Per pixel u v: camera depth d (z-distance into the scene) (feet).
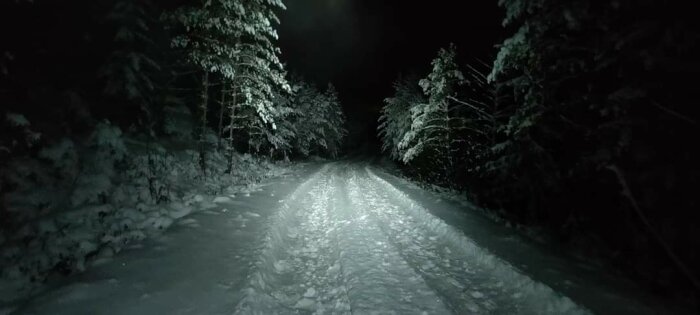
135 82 48.16
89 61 48.78
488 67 55.93
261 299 17.38
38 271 18.72
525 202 43.29
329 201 49.19
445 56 69.31
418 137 78.95
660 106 22.52
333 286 20.92
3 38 36.04
